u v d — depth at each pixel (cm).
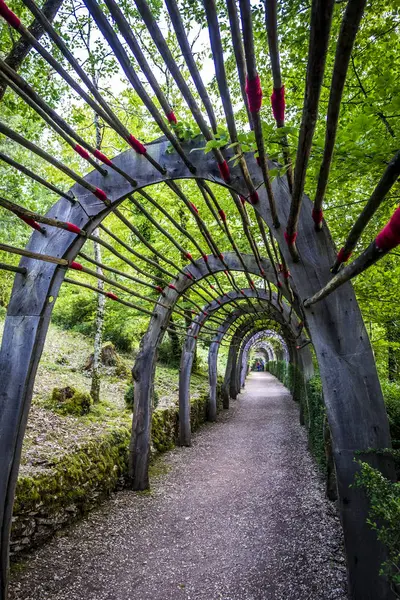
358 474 178
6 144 678
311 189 309
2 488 226
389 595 170
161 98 157
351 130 178
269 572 313
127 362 1037
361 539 176
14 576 294
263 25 305
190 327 760
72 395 602
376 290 405
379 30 280
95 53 466
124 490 497
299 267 200
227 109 136
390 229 94
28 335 244
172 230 803
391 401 325
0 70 132
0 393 239
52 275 249
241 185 216
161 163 244
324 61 79
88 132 680
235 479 557
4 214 734
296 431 897
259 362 5041
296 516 421
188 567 323
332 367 191
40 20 120
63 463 399
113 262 861
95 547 350
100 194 235
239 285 875
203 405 983
